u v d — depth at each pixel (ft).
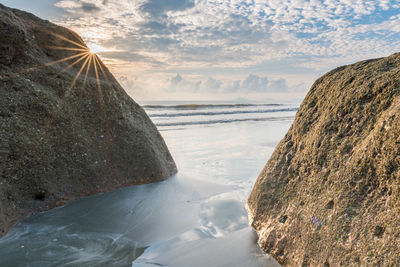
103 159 13.46
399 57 7.03
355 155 6.11
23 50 12.32
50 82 12.69
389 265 4.40
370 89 6.73
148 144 15.34
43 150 11.47
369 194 5.49
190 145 26.55
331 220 5.97
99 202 12.05
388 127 5.37
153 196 13.08
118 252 8.50
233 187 14.55
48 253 8.31
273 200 8.79
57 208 11.25
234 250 8.25
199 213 11.32
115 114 14.75
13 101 11.18
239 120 52.01
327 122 7.56
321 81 9.32
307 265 6.26
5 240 8.89
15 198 10.25
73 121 12.87
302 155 8.18
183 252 8.43
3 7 12.34
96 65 15.26
